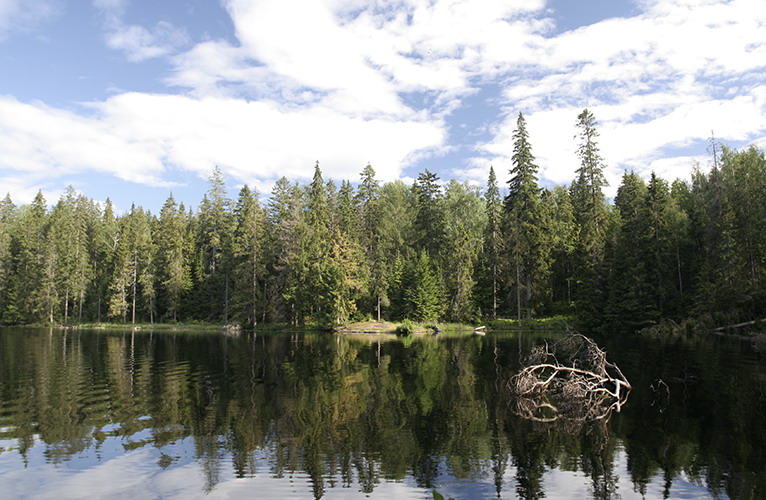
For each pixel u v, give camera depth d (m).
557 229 56.84
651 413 13.60
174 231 71.50
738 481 8.97
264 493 8.56
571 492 8.57
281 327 56.09
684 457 10.18
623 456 10.34
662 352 26.22
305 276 55.47
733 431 11.85
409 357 27.38
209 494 8.52
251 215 59.34
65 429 12.48
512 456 10.42
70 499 8.35
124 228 80.00
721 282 37.38
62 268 68.12
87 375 21.08
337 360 26.23
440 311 55.72
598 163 51.53
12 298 67.88
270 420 13.34
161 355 28.89
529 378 16.44
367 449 10.90
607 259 46.47
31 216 78.12
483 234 65.12
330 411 14.30
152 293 65.62
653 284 42.97
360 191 68.25
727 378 18.30
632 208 44.81
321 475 9.38
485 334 46.12
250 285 57.50
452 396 16.33
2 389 17.80
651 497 8.36
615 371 20.31
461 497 8.40
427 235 65.88
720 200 42.31
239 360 26.38
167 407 14.86
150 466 9.87
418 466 9.85
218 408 14.72
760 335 27.53
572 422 12.92
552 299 57.31
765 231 37.47
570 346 19.61
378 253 56.25
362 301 59.75
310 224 61.31
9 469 9.72
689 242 43.84
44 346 34.88
